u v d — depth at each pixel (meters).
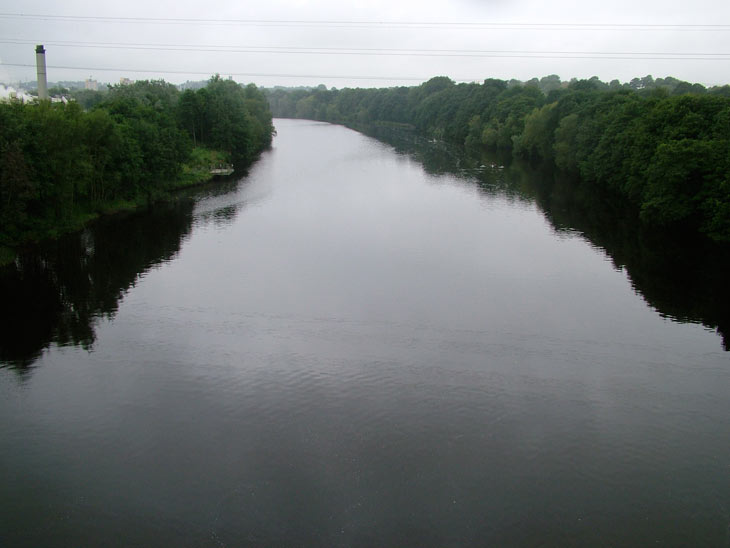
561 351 41.72
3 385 36.72
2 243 64.00
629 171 86.94
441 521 25.73
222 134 132.38
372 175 119.94
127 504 26.78
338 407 34.38
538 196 97.94
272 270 58.66
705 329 45.56
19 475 28.59
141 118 96.56
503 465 29.36
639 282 56.19
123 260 62.28
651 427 32.59
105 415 33.53
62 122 68.12
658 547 24.47
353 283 54.91
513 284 55.09
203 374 38.22
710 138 72.56
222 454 30.16
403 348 41.97
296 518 25.89
